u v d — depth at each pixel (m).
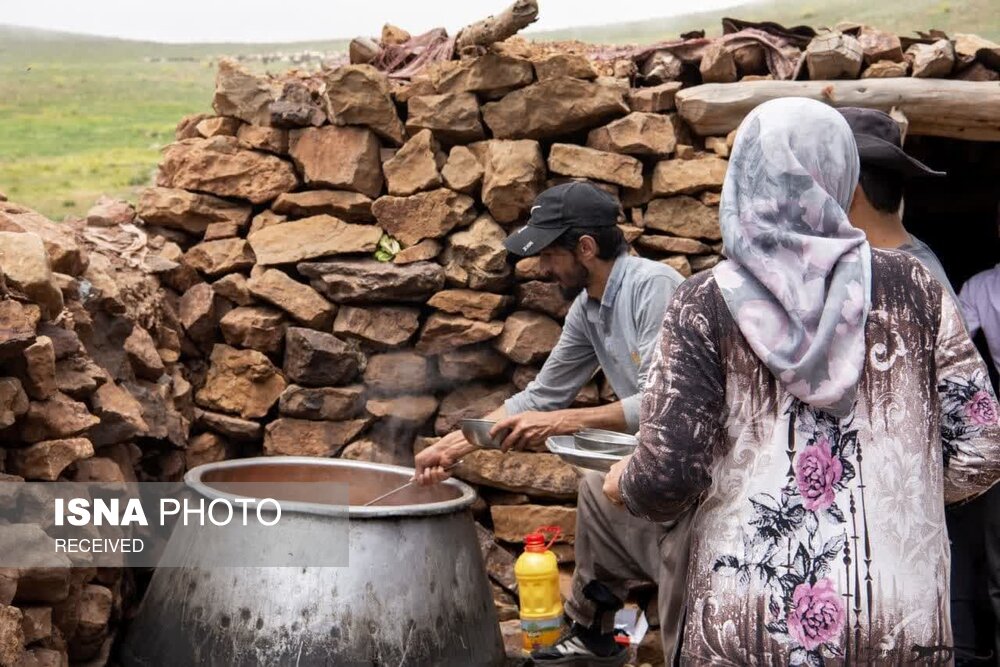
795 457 1.71
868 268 1.75
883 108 3.99
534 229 3.18
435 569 2.92
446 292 3.97
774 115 1.80
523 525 4.02
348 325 3.95
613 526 3.29
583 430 2.88
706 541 1.77
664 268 3.19
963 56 4.00
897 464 1.71
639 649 3.82
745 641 1.70
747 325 1.71
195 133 4.28
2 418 2.50
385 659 2.78
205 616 2.79
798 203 1.75
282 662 2.72
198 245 4.04
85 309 3.22
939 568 1.73
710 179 3.97
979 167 4.95
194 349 4.03
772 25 4.26
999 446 1.76
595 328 3.31
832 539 1.69
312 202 4.02
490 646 3.07
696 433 1.72
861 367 1.70
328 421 3.97
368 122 3.99
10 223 3.03
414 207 3.96
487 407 4.05
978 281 3.71
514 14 3.77
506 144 3.94
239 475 3.35
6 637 2.22
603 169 3.95
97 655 2.96
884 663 1.68
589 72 3.94
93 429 3.03
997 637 3.52
